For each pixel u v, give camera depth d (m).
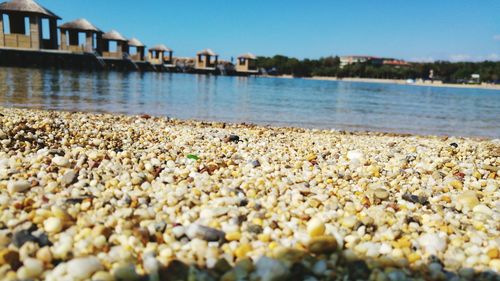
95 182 2.55
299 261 1.63
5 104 8.29
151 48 51.47
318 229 1.90
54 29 31.16
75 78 20.33
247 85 30.80
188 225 1.94
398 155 4.45
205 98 14.57
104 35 39.56
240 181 2.85
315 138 6.06
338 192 2.79
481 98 28.78
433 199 2.75
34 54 29.36
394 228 2.07
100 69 36.72
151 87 18.62
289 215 2.19
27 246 1.57
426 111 14.73
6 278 1.39
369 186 3.02
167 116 8.58
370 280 1.56
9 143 3.43
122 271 1.44
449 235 2.07
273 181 2.94
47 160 2.94
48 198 2.14
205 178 2.92
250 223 2.00
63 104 9.20
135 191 2.45
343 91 29.69
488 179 3.49
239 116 9.75
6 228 1.75
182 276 1.50
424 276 1.63
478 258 1.79
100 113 8.13
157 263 1.53
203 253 1.66
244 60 63.12
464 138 8.03
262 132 6.27
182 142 4.53
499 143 6.86
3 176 2.49
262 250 1.73
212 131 6.04
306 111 12.19
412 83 83.31
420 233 2.09
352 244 1.90
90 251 1.60
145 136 4.73
